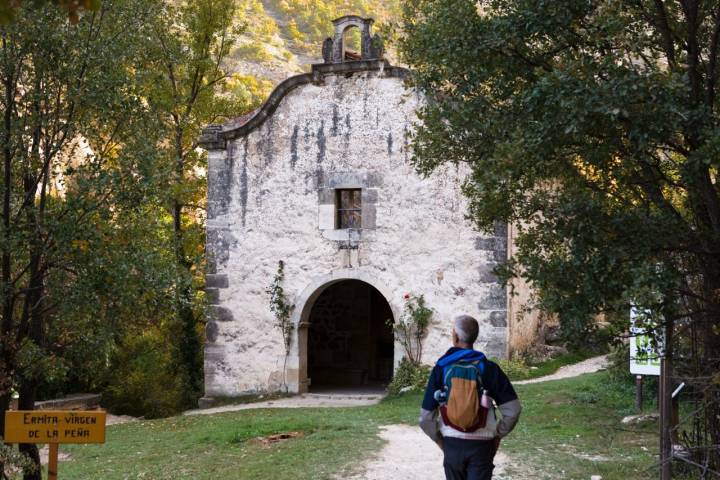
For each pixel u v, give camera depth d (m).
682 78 5.45
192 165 20.89
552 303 6.17
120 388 18.31
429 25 7.32
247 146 17.56
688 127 5.73
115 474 9.71
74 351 8.97
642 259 5.93
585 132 5.98
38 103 8.57
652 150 6.33
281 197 17.31
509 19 6.79
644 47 6.30
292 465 9.11
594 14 6.43
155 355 18.77
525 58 6.98
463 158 8.17
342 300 21.09
